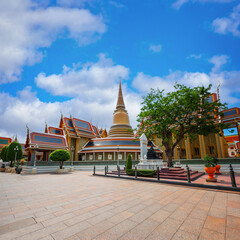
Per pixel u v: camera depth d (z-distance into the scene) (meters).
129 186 11.67
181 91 21.83
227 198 7.91
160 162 21.30
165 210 6.04
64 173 25.67
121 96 60.97
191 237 3.99
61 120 50.28
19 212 5.96
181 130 23.12
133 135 53.16
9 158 34.44
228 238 3.95
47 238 3.95
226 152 35.28
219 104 21.02
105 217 5.35
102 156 43.59
